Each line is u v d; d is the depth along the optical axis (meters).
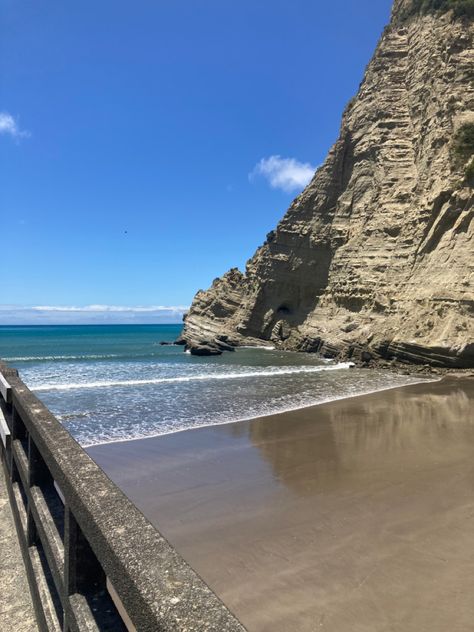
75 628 1.77
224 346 50.50
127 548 1.43
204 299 62.81
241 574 6.74
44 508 2.66
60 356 45.50
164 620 1.14
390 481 10.59
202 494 9.78
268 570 6.84
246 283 59.41
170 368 34.41
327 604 6.01
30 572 2.81
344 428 15.75
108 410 18.23
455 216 39.53
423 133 48.47
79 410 18.16
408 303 38.34
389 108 52.97
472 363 31.64
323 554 7.28
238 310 58.34
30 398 3.46
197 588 1.27
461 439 14.40
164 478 10.73
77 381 26.98
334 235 54.03
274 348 52.72
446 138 44.34
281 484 10.38
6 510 4.09
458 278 35.34
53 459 2.19
